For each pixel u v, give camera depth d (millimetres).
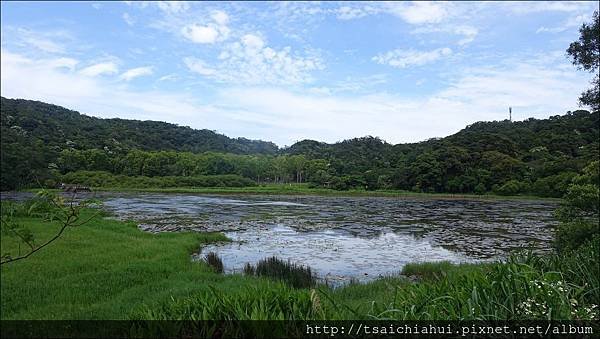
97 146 103312
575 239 14453
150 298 9461
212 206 44625
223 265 16234
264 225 29062
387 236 25062
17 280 11328
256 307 5426
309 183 92750
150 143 126438
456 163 75812
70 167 82688
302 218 34156
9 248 14961
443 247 21438
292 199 60781
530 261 7480
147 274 12422
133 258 14984
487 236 25359
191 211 38312
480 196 68812
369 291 11453
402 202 57406
